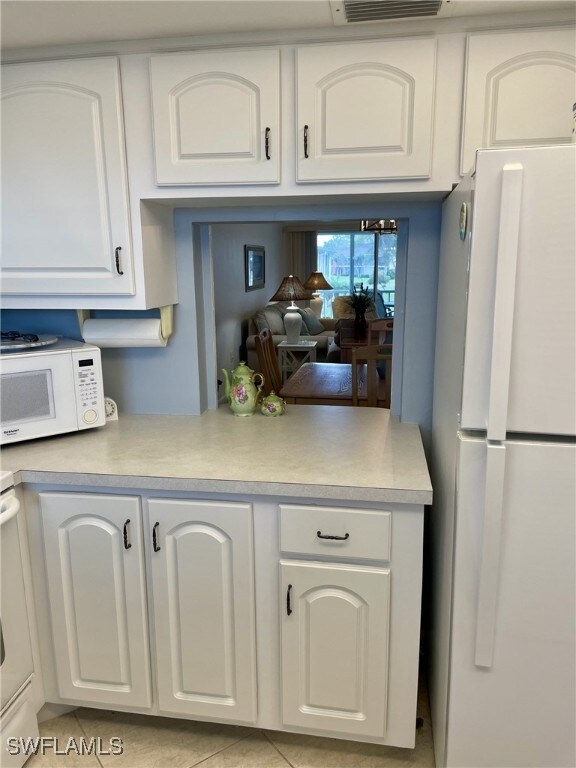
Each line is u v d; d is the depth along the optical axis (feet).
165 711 5.62
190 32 5.04
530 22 4.67
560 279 3.76
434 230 6.09
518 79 4.76
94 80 5.37
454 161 5.00
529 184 3.67
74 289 5.84
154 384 7.04
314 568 4.96
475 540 4.28
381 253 26.48
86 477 5.16
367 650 5.04
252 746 5.66
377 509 4.81
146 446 5.87
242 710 5.45
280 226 23.48
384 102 4.98
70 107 5.46
